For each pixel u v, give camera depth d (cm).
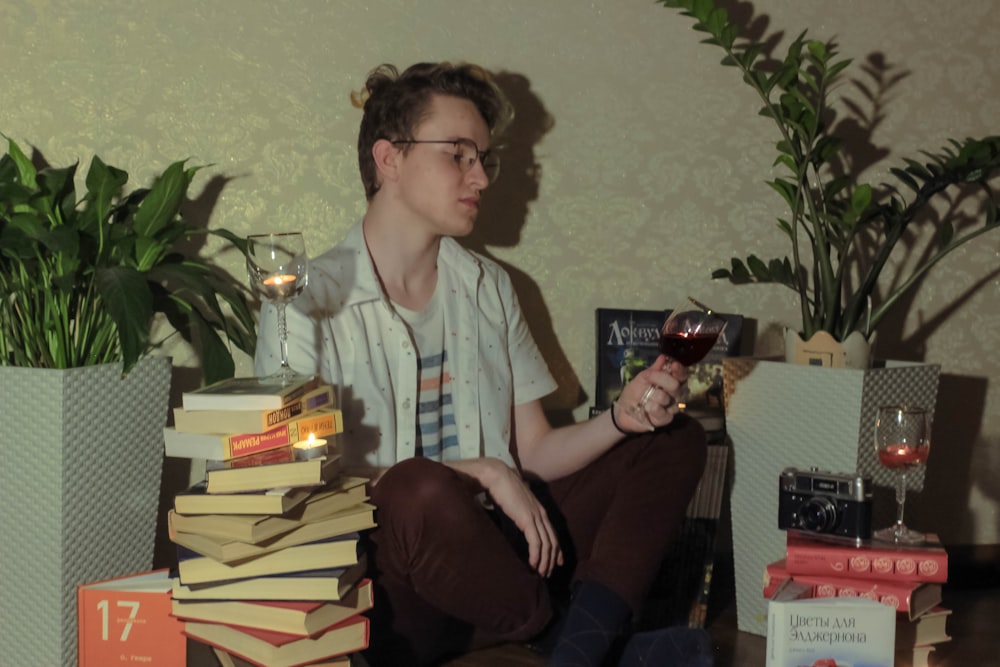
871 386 210
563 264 253
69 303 197
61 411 182
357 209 238
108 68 222
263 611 158
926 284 270
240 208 232
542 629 180
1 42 217
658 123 254
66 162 222
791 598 175
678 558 221
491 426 210
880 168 265
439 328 209
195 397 161
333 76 234
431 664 195
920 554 180
